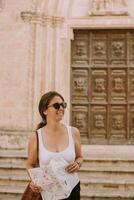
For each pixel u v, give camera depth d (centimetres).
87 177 1020
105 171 1026
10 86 1237
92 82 1323
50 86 1255
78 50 1329
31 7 1241
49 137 423
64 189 407
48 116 425
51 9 1259
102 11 1309
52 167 406
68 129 432
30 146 423
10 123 1233
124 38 1326
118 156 1138
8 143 1220
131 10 1305
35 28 1239
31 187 407
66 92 1288
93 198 926
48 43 1253
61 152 417
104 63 1323
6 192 949
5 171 1039
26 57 1236
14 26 1244
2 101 1238
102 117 1316
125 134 1309
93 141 1311
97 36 1328
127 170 1022
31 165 423
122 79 1319
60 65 1279
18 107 1232
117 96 1319
